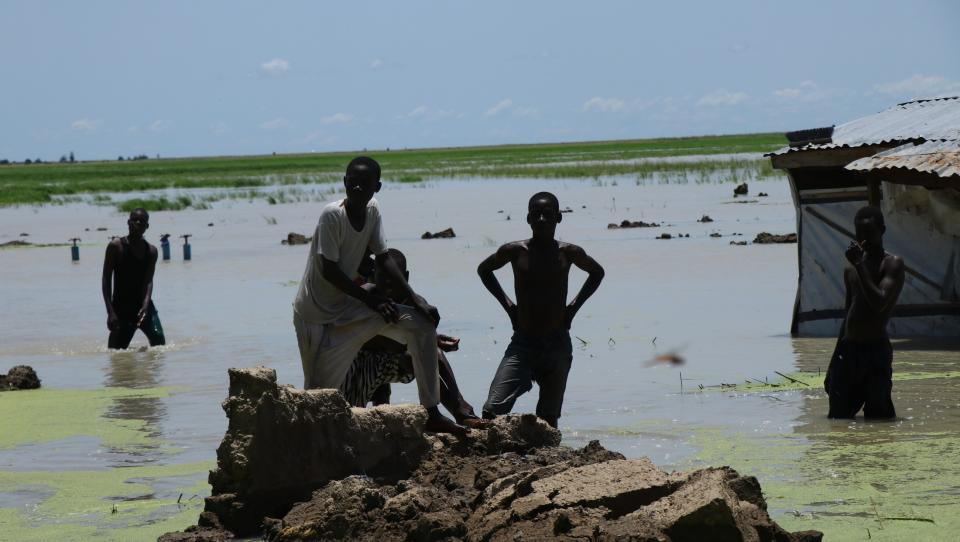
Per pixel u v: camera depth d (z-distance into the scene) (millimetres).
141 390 16719
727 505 7918
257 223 57688
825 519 9234
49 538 9367
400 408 10562
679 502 8203
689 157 141125
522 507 8484
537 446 11008
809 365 17250
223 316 25172
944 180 17719
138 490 10984
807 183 20797
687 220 47719
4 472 11773
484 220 52562
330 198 79375
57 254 43062
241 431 9602
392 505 8938
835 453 11617
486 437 11008
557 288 12477
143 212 21125
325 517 8906
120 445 13023
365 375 11570
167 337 22391
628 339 20000
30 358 20359
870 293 13188
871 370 13359
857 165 18719
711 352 18578
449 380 11633
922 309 19984
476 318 23000
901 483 10312
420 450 10578
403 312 11023
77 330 23953
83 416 14789
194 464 12023
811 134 21531
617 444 12289
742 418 13633
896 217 20125
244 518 9516
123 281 21109
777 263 30984
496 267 12758
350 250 11078
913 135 20156
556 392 12562
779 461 11312
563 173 101375
